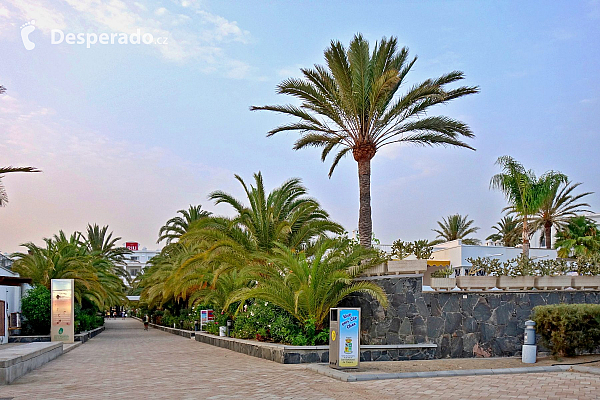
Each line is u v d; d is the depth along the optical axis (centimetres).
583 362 1283
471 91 2006
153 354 1978
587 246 3981
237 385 1080
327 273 1612
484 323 1506
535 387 971
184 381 1156
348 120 2145
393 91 2148
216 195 2311
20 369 1271
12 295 2802
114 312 12750
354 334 1255
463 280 1493
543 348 1499
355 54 2045
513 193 2792
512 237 5419
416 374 1140
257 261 2173
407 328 1506
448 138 2123
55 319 2636
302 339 1587
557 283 1542
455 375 1152
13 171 1689
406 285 1524
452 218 5938
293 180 2403
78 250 3738
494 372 1175
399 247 1611
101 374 1319
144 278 4900
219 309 2839
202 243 2433
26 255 3194
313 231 2272
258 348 1722
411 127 2081
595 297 1603
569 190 4147
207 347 2378
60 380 1206
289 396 934
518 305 1534
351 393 952
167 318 4956
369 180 2150
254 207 2298
